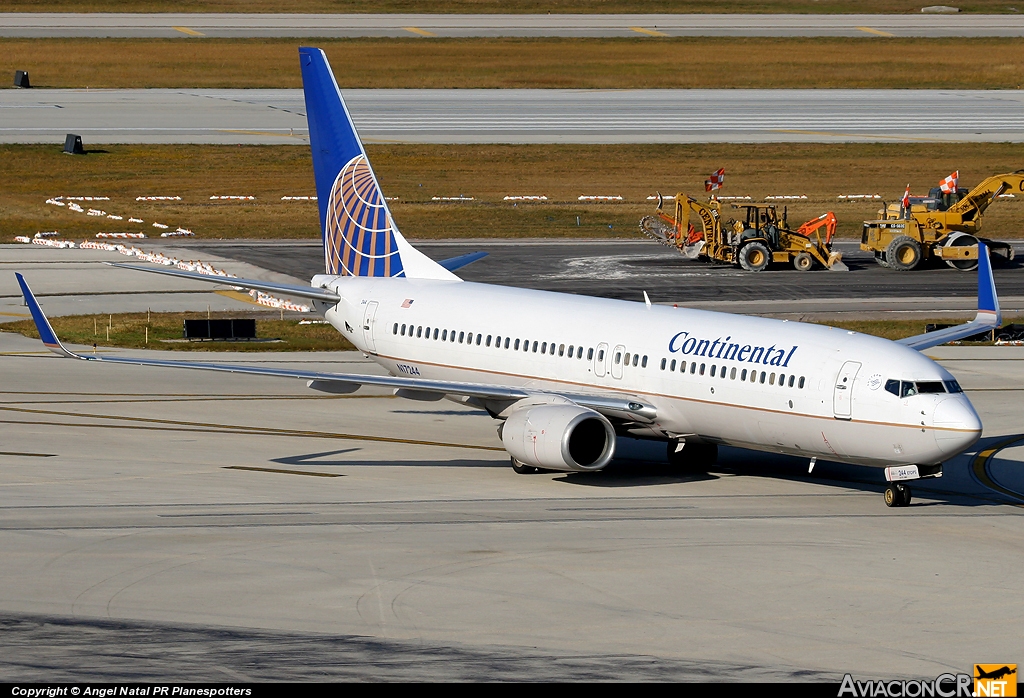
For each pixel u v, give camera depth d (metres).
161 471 150.00
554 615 94.56
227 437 172.75
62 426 177.00
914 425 126.50
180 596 98.50
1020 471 156.62
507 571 107.00
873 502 137.75
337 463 157.25
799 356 136.25
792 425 135.75
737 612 96.06
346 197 191.00
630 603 98.00
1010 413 191.88
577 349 154.88
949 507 135.75
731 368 140.25
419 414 193.38
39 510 128.12
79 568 106.38
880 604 98.69
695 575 106.38
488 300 169.88
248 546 114.62
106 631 88.31
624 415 148.00
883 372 130.12
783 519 128.25
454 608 96.06
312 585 102.06
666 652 85.94
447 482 146.75
